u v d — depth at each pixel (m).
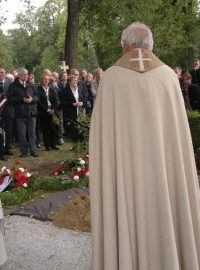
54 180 7.12
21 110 9.60
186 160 3.03
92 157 3.05
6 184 6.80
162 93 2.95
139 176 2.92
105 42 25.27
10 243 4.70
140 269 2.96
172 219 2.95
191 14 25.77
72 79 10.29
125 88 2.93
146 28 3.03
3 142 9.46
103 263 3.05
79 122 8.37
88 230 4.96
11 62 61.47
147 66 2.95
